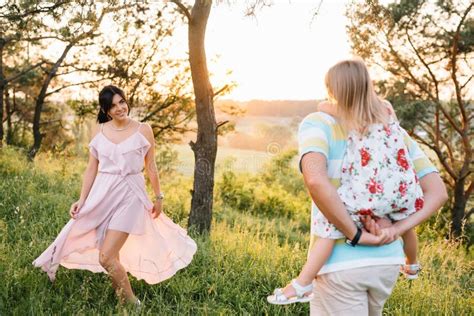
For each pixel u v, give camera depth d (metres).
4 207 5.76
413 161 2.53
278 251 5.42
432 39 13.41
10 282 3.59
